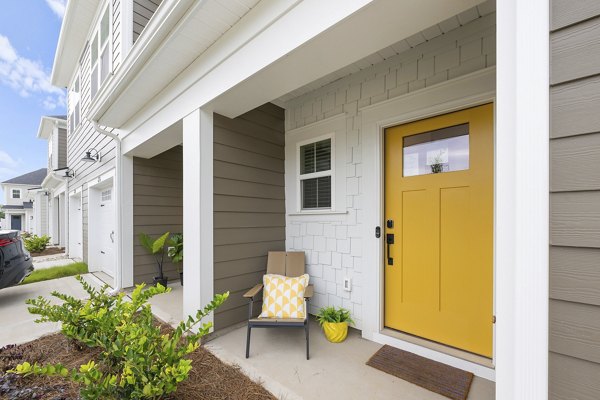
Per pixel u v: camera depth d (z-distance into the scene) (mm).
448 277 2377
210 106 2752
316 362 2281
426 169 2545
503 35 1030
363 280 2824
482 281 2197
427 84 2467
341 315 2758
